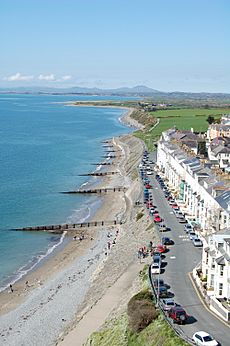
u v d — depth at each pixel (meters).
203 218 116.00
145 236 112.81
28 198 166.88
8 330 81.75
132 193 166.25
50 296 93.50
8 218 143.38
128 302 76.88
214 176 125.00
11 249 119.88
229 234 78.94
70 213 149.88
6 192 174.12
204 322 66.56
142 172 193.62
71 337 75.62
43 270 107.25
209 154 199.25
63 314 85.50
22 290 97.38
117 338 69.31
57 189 181.12
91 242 124.38
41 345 75.94
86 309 83.88
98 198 169.38
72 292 94.19
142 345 64.81
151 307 70.69
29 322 83.94
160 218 122.00
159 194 153.75
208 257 78.25
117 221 139.38
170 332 63.31
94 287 94.00
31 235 130.25
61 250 119.56
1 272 106.44
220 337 62.22
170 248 99.50
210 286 76.31
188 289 78.25
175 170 162.50
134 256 100.75
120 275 93.19
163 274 84.69
